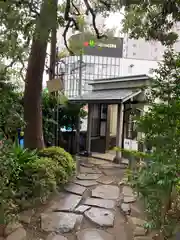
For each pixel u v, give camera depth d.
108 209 3.40
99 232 2.77
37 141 4.69
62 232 2.73
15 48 2.47
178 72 2.24
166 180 2.05
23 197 3.25
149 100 2.44
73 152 7.43
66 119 7.24
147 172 2.29
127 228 2.87
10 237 2.54
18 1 2.01
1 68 2.75
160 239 2.45
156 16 2.66
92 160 6.63
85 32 3.29
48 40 2.40
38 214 3.16
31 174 3.51
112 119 8.17
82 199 3.76
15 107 3.10
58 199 3.73
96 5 3.02
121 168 5.77
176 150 2.09
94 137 7.79
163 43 2.89
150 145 2.30
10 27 2.13
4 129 2.79
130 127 6.18
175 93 2.22
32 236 2.61
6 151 2.56
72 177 4.79
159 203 2.30
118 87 6.95
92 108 7.26
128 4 2.54
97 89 7.79
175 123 2.11
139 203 3.43
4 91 2.76
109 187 4.37
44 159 4.12
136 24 3.08
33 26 2.15
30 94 4.57
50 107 6.45
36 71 4.54
